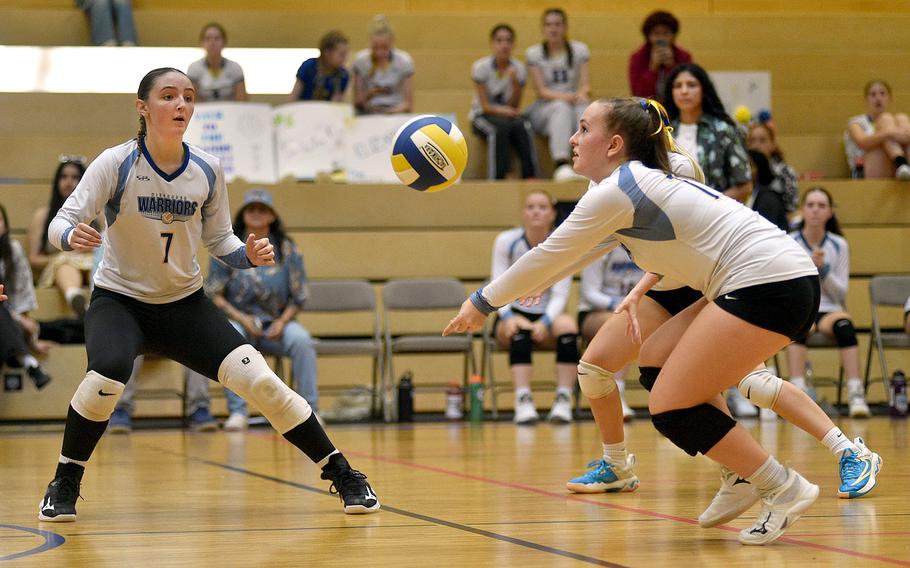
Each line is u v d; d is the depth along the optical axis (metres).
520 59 22.20
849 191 19.28
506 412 17.45
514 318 15.41
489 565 4.93
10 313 15.09
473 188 18.28
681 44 23.11
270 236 15.41
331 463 6.82
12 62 20.30
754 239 5.54
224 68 19.33
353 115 18.22
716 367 5.48
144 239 6.66
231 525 6.27
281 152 17.95
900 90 23.12
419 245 17.94
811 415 7.41
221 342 6.76
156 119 6.54
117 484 8.42
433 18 22.27
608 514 6.63
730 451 5.50
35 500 7.51
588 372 7.48
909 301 13.85
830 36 23.50
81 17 21.12
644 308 7.32
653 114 5.98
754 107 20.92
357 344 15.82
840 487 7.35
